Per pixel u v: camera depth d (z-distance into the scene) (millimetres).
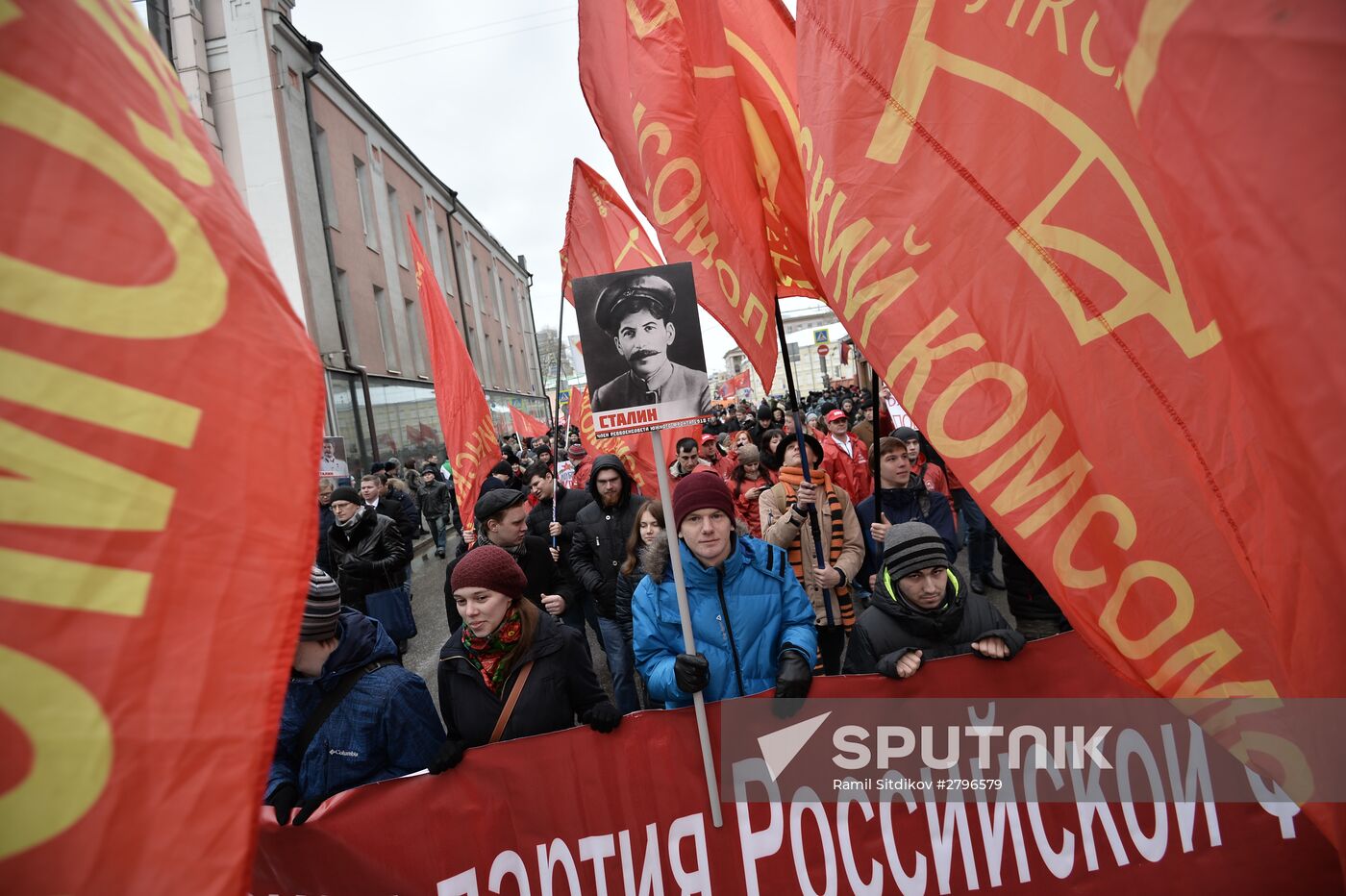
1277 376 890
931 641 2479
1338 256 831
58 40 897
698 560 2582
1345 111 823
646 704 4777
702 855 2309
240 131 14797
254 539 922
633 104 3021
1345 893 2117
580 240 5496
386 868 2223
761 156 3127
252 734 859
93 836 763
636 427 2256
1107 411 1501
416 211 23547
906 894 2270
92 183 892
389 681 2289
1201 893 2176
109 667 802
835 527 4184
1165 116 974
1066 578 1538
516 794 2297
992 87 1643
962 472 1643
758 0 3133
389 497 8461
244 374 973
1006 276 1618
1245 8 889
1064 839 2250
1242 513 1329
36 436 806
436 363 6512
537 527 5758
